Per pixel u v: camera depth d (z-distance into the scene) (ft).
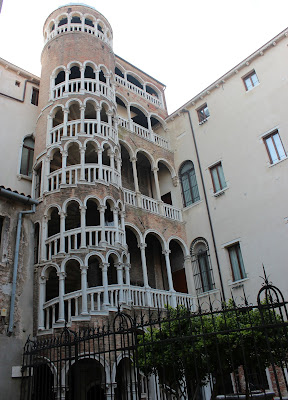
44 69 86.48
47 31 92.22
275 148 75.36
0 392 38.04
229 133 84.74
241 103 84.43
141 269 82.43
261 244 70.79
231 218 77.71
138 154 92.12
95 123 75.46
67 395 49.14
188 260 82.64
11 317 41.52
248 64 85.40
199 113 94.99
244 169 78.79
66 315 64.80
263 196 73.51
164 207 85.61
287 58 78.48
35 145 78.02
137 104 98.58
